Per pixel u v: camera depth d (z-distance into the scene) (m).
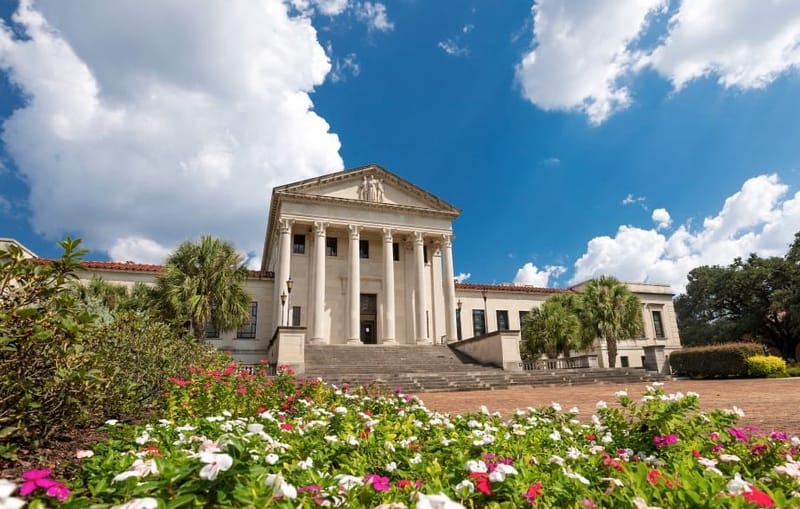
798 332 41.59
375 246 33.00
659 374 23.69
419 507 1.65
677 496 2.29
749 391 14.50
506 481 2.52
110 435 4.88
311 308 29.00
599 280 28.31
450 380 19.27
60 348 4.51
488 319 36.09
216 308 21.67
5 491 1.83
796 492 2.80
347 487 2.49
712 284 48.47
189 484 2.00
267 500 1.92
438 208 33.03
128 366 7.11
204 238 22.50
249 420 5.34
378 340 30.78
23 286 4.35
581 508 2.38
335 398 7.89
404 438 4.18
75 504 2.05
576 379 21.20
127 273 27.92
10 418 4.02
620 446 4.33
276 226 30.98
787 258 42.97
